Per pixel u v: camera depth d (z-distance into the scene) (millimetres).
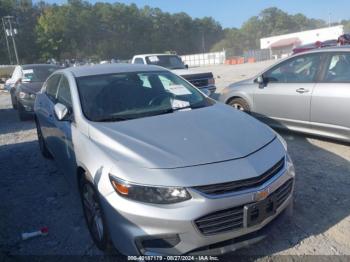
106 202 2881
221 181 2721
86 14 111438
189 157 2875
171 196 2676
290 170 3215
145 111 3838
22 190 4871
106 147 3145
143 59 12000
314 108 5527
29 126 9289
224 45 123875
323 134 5547
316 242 3221
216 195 2707
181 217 2639
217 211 2705
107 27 116312
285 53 67188
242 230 2807
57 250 3387
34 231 3752
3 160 6309
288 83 5969
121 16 119438
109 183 2865
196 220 2664
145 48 121625
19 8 106188
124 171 2807
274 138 3408
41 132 5895
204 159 2859
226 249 2809
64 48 105188
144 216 2682
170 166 2795
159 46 124250
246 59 58406
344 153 5262
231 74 25547
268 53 66688
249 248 3197
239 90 6801
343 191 4102
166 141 3094
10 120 10617
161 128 3352
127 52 116562
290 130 6074
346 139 5273
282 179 3061
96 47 111688
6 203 4496
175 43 128375
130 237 2760
